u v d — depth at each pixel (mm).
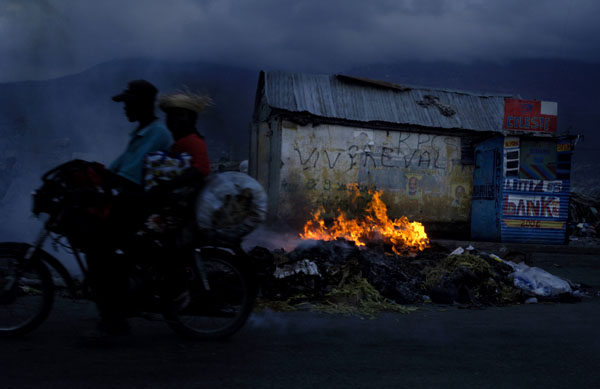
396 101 11969
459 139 12070
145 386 2750
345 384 2951
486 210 11773
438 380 3096
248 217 3531
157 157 3412
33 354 3219
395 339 4113
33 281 3684
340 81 11953
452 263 6723
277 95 11188
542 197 11586
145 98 3604
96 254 3461
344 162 11406
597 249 10898
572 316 5488
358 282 5895
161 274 3625
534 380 3172
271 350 3604
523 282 6770
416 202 11867
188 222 3578
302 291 5488
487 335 4402
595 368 3477
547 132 11625
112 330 3512
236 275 3865
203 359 3295
